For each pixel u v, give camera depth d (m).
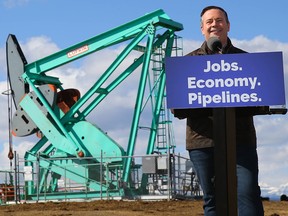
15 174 30.31
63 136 33.00
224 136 4.98
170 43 32.62
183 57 5.06
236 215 4.95
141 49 33.78
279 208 20.48
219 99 5.02
